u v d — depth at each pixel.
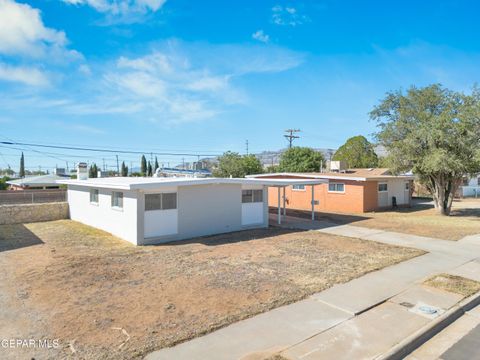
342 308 6.34
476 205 28.12
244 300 6.74
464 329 5.87
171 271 8.78
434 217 20.27
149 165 79.00
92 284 7.76
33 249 11.52
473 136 18.19
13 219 18.06
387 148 21.95
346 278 8.18
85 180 17.50
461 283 7.87
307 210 24.69
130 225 12.78
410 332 5.43
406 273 8.69
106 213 15.12
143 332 5.38
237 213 15.34
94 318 5.92
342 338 5.21
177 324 5.66
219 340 5.11
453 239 13.36
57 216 19.69
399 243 12.59
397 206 26.95
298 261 9.82
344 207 23.94
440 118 18.59
